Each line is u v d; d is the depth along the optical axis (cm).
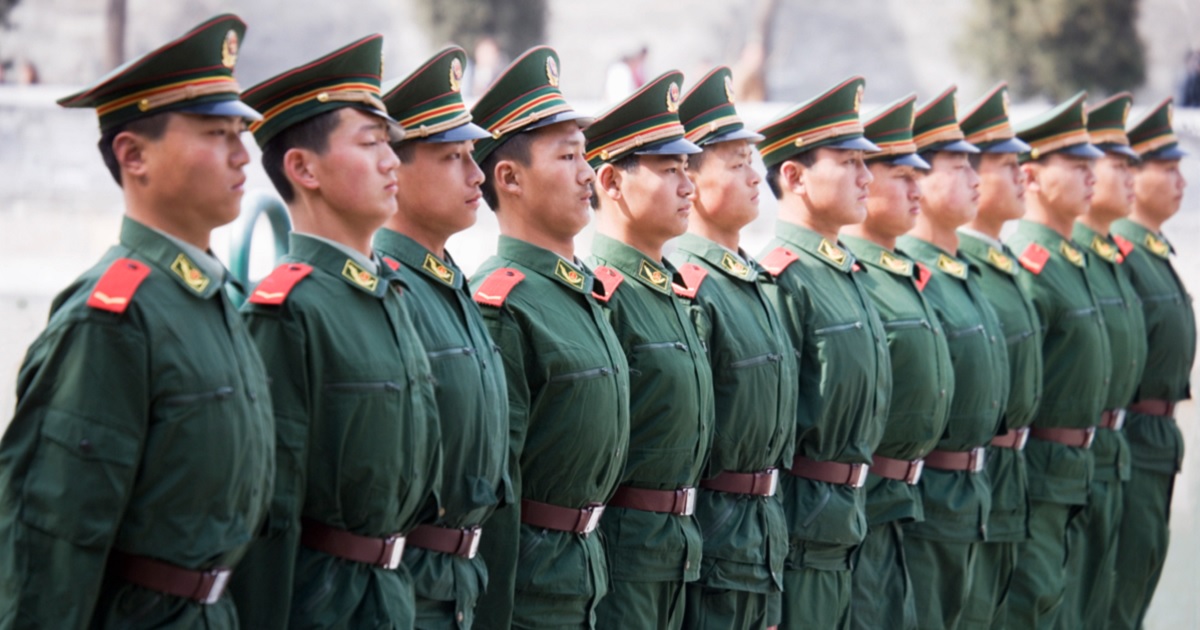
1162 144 834
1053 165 742
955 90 663
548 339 462
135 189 351
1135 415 809
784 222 604
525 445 464
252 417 355
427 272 434
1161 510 812
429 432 401
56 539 328
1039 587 713
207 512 343
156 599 343
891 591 618
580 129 514
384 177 398
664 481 497
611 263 514
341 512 386
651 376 496
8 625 328
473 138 436
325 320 385
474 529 429
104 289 337
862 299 596
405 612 393
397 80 436
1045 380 724
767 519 538
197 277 351
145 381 336
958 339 647
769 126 601
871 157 625
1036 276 729
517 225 483
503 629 451
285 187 403
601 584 473
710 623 531
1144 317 807
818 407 572
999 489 684
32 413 334
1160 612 872
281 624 375
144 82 347
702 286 539
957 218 663
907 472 621
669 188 507
